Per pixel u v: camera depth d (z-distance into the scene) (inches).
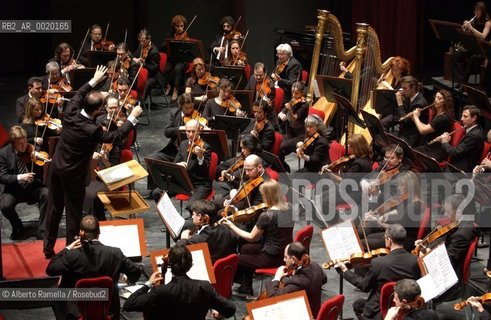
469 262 331.9
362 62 544.4
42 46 709.9
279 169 429.4
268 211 348.5
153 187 446.9
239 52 607.2
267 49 714.8
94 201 404.2
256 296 362.9
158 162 385.4
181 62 623.2
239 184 424.5
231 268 323.6
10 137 405.4
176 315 276.5
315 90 557.6
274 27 711.1
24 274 350.0
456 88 573.3
